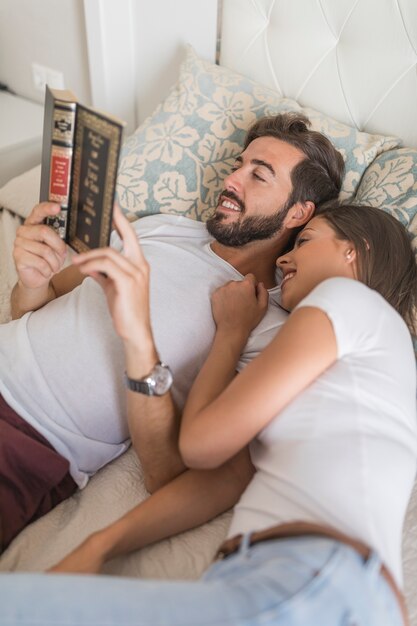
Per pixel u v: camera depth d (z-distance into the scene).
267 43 1.68
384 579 0.74
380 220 1.14
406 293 1.14
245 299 1.13
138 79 2.08
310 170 1.31
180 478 0.99
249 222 1.28
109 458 1.13
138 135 1.67
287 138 1.32
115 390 1.09
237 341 1.06
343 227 1.11
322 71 1.61
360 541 0.75
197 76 1.69
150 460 1.01
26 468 1.04
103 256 0.85
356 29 1.50
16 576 0.73
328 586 0.69
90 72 2.13
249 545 0.78
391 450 0.83
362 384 0.85
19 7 2.31
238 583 0.71
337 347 0.86
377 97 1.54
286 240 1.34
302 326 0.87
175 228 1.36
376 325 0.90
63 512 1.07
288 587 0.69
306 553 0.72
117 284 0.85
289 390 0.84
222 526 1.02
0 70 2.56
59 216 0.98
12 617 0.69
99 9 1.93
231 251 1.32
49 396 1.10
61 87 2.40
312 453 0.82
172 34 1.91
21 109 2.42
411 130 1.52
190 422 0.90
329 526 0.77
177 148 1.61
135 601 0.69
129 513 0.94
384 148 1.50
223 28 1.75
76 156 0.89
